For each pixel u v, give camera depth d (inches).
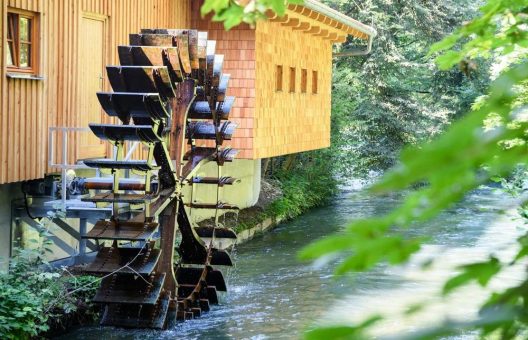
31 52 533.6
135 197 517.3
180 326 533.0
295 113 889.5
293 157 1207.6
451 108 1438.2
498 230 858.1
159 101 514.3
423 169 35.1
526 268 43.0
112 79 534.6
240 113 753.6
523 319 38.5
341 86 1299.2
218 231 657.6
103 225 521.0
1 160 491.8
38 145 535.2
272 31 799.1
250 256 768.3
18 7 508.1
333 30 968.3
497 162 39.3
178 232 729.0
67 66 570.9
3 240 521.0
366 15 1328.7
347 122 1302.9
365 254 38.5
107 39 627.8
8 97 499.5
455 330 38.3
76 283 519.8
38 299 438.0
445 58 92.5
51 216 519.8
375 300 557.0
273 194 1051.3
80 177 589.0
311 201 1146.7
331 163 1269.7
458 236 819.4
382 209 1119.0
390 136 1353.3
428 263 43.1
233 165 919.0
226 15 81.2
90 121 609.6
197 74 606.5
